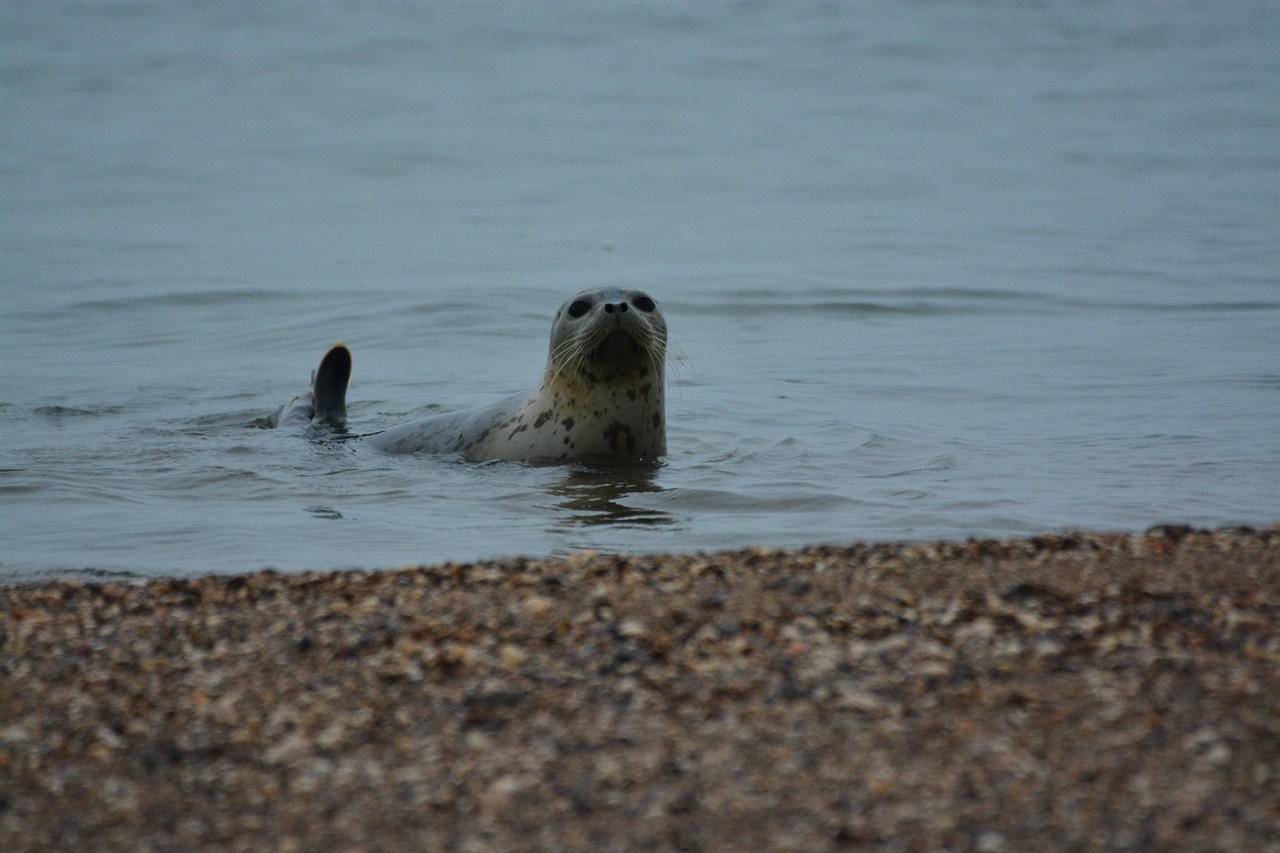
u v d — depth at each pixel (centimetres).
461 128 17175
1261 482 3675
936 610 2330
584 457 4128
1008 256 8856
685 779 1759
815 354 6150
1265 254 8594
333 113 18762
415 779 1792
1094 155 13800
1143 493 3566
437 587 2561
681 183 12862
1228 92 18438
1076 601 2353
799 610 2352
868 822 1641
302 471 4025
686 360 6069
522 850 1620
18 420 4828
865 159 14038
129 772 1834
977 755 1780
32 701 2062
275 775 1817
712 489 3700
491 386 5594
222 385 5612
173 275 8525
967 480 3756
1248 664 2016
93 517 3481
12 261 8994
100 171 13725
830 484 3744
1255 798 1638
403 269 8788
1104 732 1820
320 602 2506
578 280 8281
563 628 2288
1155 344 6100
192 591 2614
